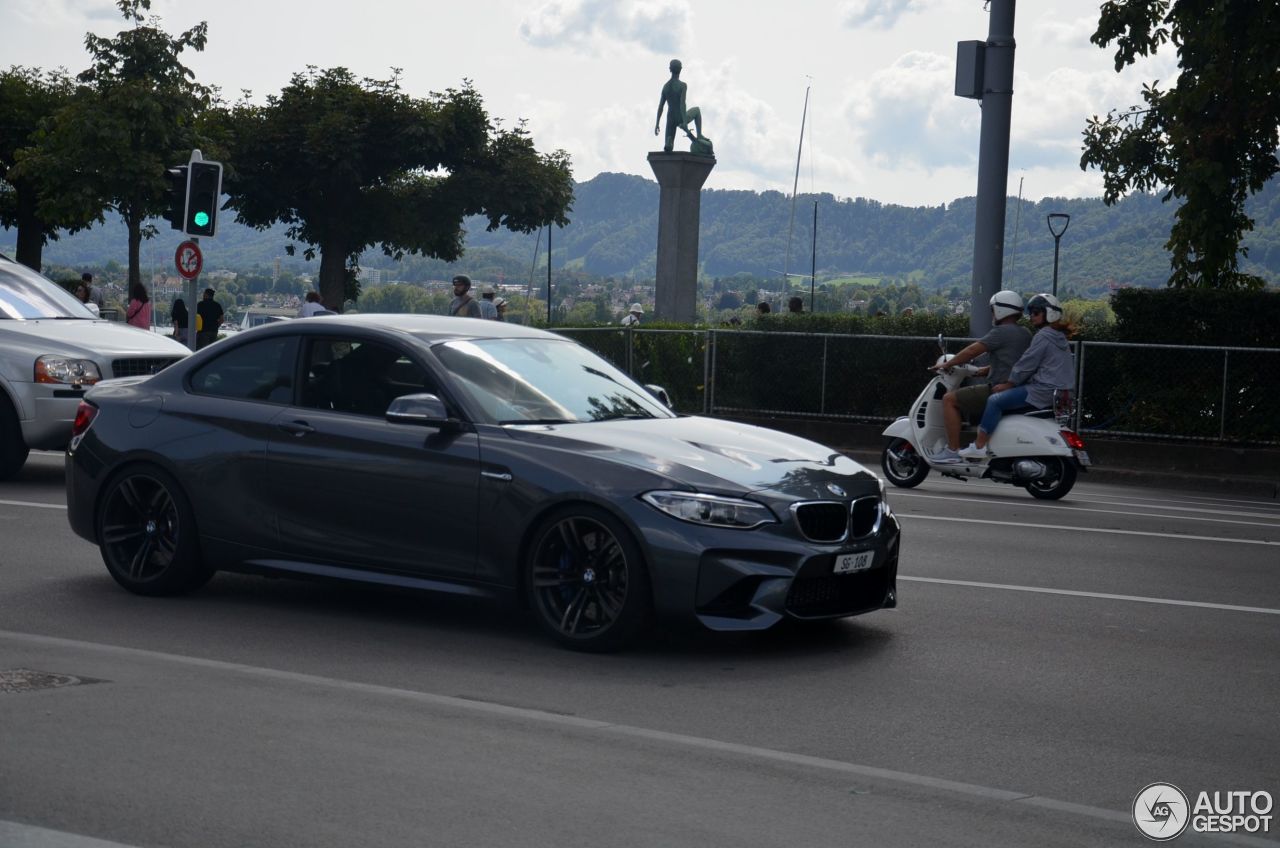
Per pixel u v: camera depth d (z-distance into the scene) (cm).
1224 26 2011
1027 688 686
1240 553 1162
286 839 453
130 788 500
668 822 478
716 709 635
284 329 854
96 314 1505
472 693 653
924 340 2127
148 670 674
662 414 838
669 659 730
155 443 855
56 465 1545
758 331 2228
